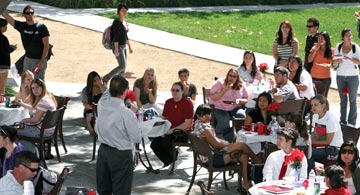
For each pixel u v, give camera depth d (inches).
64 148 593.9
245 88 633.0
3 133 429.1
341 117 705.0
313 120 542.3
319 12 1434.5
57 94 778.8
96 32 1117.1
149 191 518.6
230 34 1159.0
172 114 574.9
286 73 632.4
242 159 504.7
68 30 1121.4
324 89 712.4
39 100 558.6
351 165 450.6
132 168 440.5
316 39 745.0
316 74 713.6
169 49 1026.1
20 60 740.7
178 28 1173.1
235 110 628.7
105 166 440.5
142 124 544.7
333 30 1242.0
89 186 517.3
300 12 1423.5
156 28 1167.0
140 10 1338.6
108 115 429.7
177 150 569.3
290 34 746.2
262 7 1472.7
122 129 430.6
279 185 420.5
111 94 430.0
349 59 690.8
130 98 587.2
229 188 530.0
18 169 372.2
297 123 498.9
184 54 1003.9
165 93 797.2
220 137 623.2
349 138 546.6
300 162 442.3
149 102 631.8
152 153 606.9
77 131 652.1
